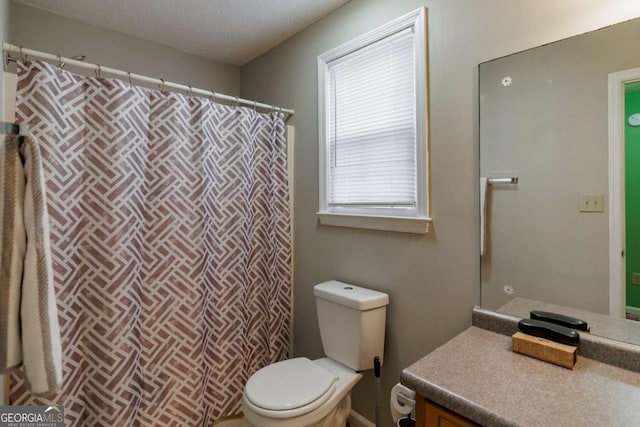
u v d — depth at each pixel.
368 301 1.59
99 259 1.48
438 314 1.48
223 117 1.93
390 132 1.69
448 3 1.42
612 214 1.05
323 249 2.06
